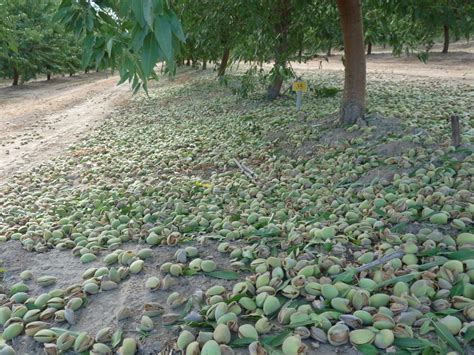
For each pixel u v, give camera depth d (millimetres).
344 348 1963
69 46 31438
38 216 4215
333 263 2590
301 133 5945
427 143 4488
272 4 7359
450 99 8273
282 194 4016
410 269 2379
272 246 2959
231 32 8141
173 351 2062
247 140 6438
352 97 5695
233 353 1958
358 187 3943
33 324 2324
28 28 24250
